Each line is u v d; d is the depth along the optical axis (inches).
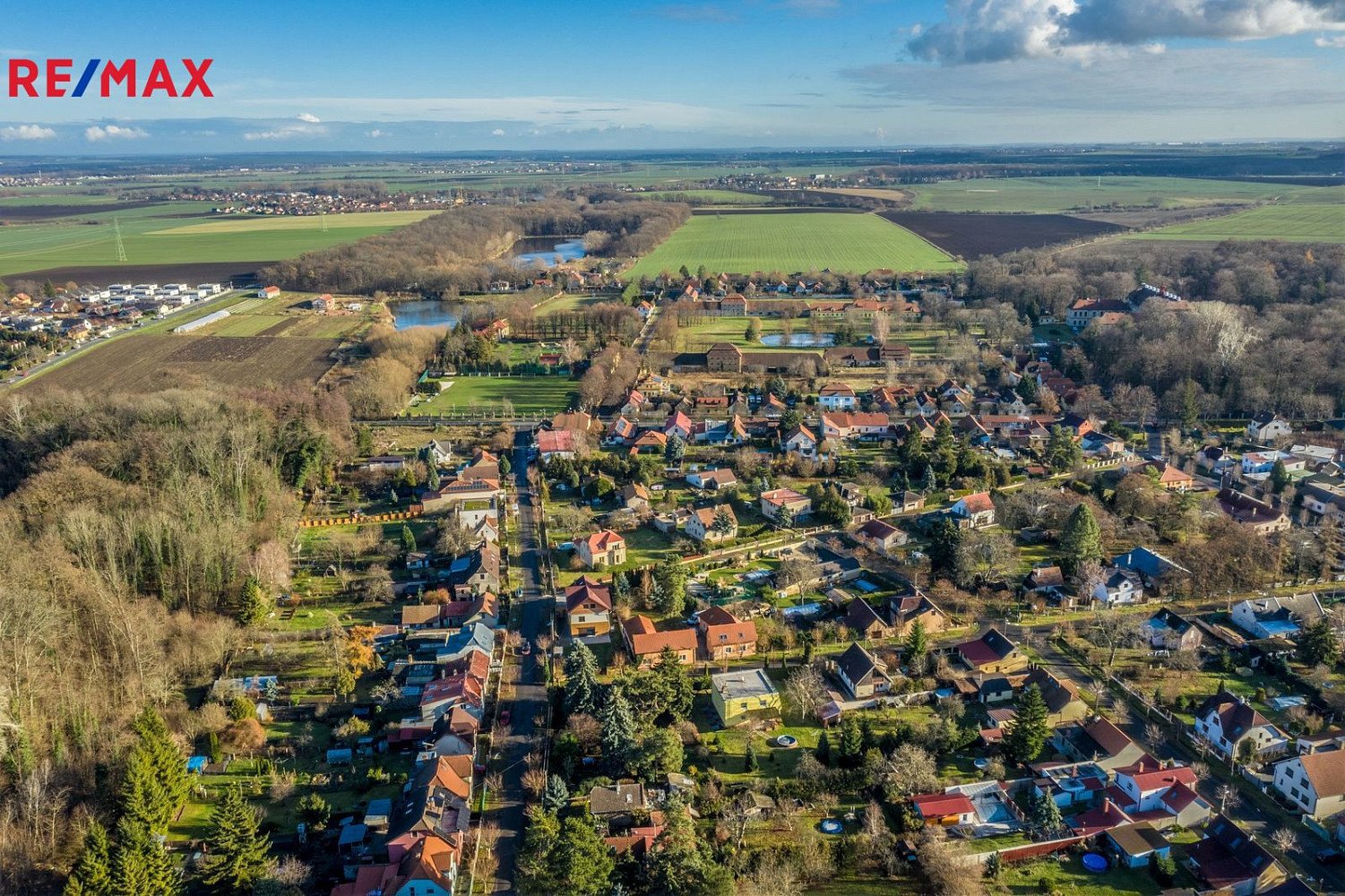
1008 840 4296.3
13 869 4040.4
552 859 3964.1
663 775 4744.1
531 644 6141.7
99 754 4680.1
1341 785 4394.7
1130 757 4790.8
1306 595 6166.3
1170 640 5920.3
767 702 5324.8
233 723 5142.7
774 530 7810.0
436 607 6402.6
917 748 4753.9
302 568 7229.3
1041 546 7500.0
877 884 4114.2
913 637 5693.9
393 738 5088.6
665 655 5506.9
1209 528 7421.3
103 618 5329.7
